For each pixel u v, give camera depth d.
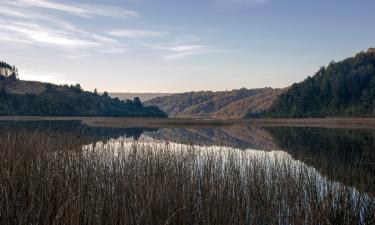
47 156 8.51
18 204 6.49
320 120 76.62
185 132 41.19
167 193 7.21
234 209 7.93
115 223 6.42
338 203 8.04
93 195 6.88
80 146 10.09
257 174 9.88
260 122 73.56
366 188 8.70
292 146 24.47
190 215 7.40
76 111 127.06
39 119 83.25
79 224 6.00
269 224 8.17
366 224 7.75
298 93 114.38
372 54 119.50
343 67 117.44
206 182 8.46
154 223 6.65
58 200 6.58
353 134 39.09
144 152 10.77
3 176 6.78
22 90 154.62
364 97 94.38
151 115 150.62
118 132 38.81
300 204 8.33
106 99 158.50
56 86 163.00
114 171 8.21
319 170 10.51
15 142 9.50
